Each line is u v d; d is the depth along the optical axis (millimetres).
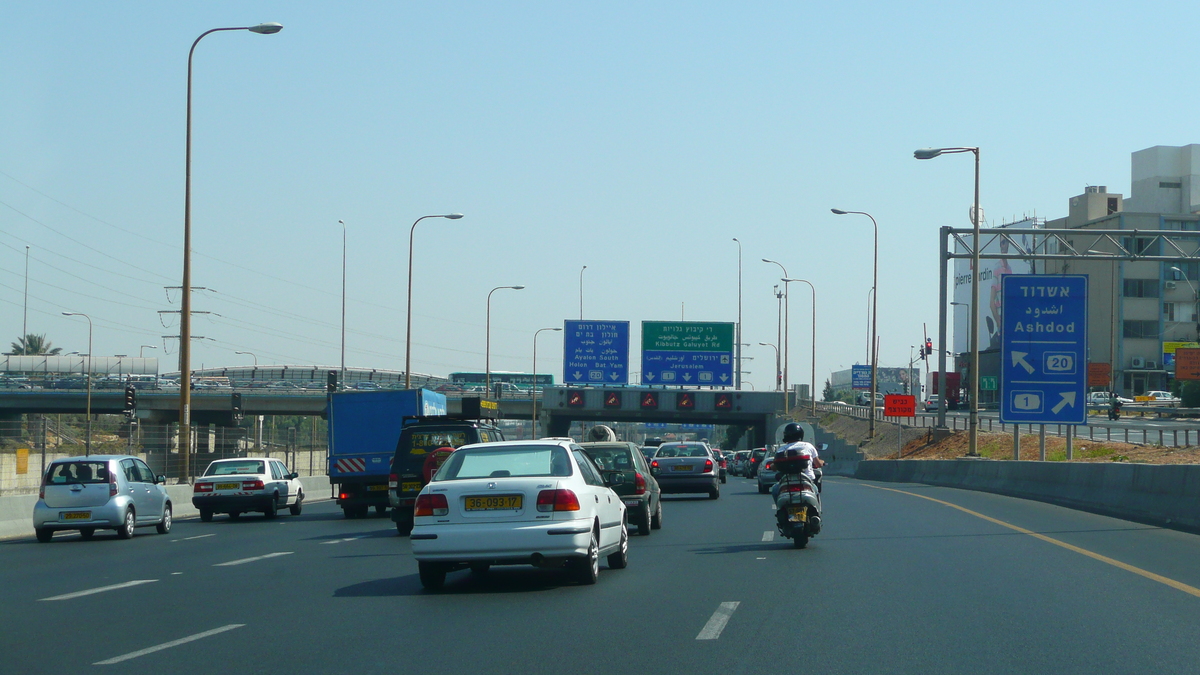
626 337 74188
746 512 27516
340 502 30156
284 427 144375
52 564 17703
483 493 13008
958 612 10766
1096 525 21031
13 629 10758
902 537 18766
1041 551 16312
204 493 30562
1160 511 21672
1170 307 106625
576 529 12930
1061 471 28453
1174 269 107125
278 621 11039
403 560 17359
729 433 152625
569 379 74062
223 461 31969
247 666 8742
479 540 12820
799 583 13062
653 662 8586
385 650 9320
